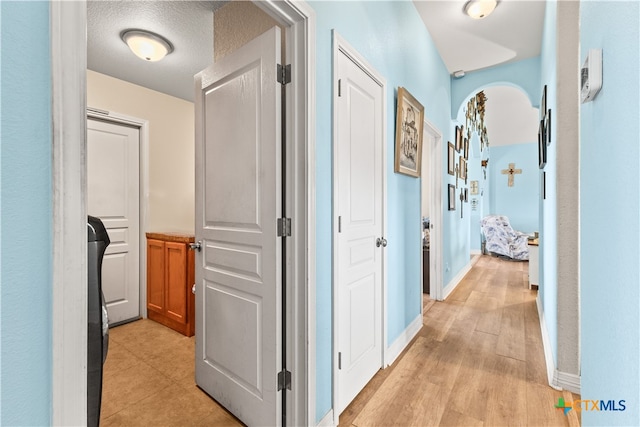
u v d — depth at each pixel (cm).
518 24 303
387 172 223
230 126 166
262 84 147
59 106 63
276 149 142
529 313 327
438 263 373
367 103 196
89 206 291
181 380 203
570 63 186
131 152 322
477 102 609
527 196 800
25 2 60
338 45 162
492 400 179
